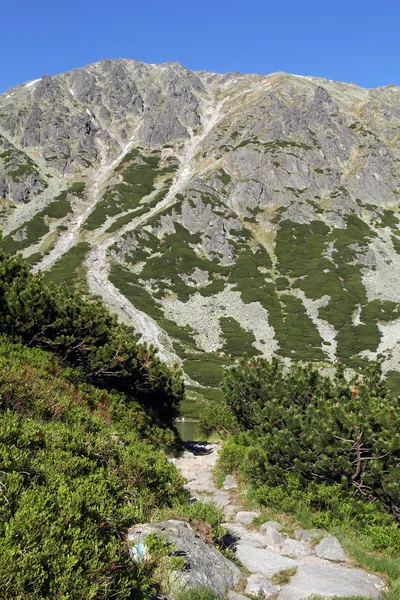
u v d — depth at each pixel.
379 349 81.88
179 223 139.12
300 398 15.01
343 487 10.48
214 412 30.47
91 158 197.62
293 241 131.00
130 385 19.41
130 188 167.62
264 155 168.75
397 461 10.03
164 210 142.38
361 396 12.68
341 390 14.38
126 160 196.50
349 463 10.26
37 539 4.07
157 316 95.06
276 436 11.66
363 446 10.57
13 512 4.43
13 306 15.47
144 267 117.19
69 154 194.25
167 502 8.58
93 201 163.12
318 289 105.19
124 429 14.80
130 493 7.49
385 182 167.12
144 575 5.07
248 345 85.69
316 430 10.95
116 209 151.25
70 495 5.07
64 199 160.00
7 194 157.50
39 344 16.14
